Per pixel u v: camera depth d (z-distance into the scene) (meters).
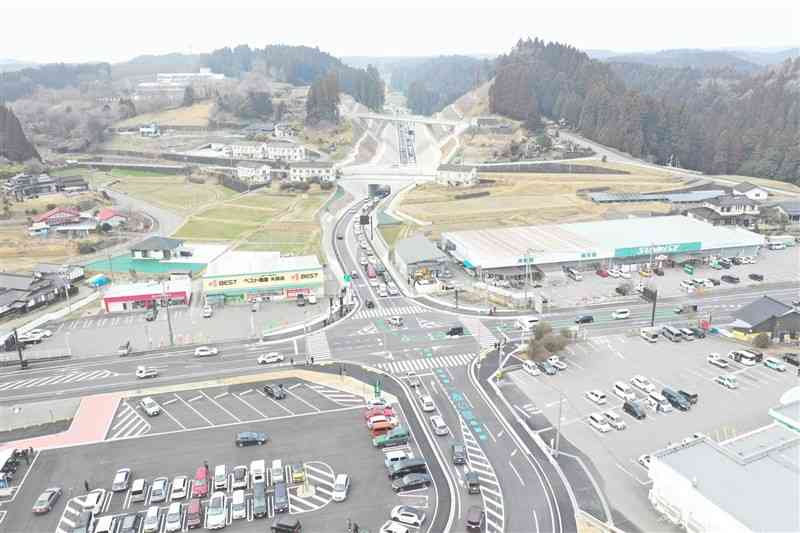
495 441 61.28
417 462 56.16
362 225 152.25
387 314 96.19
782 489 46.91
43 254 134.38
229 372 77.75
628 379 73.75
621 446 60.44
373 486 54.81
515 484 54.66
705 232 122.81
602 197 161.38
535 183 183.88
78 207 167.75
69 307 102.56
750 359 76.44
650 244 114.19
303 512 51.59
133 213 165.62
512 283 107.25
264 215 164.38
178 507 51.31
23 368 80.44
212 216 164.38
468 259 111.44
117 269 123.44
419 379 74.50
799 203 149.00
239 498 52.47
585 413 66.44
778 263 117.50
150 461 59.25
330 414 67.06
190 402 70.56
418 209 163.12
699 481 47.94
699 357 79.12
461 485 54.62
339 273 117.25
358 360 80.25
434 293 105.06
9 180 189.12
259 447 61.12
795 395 63.78
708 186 171.75
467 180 185.38
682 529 48.62
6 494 54.47
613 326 89.38
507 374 75.56
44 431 64.94
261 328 91.81
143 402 69.12
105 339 89.25
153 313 98.56
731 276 107.69
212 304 101.50
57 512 52.38
